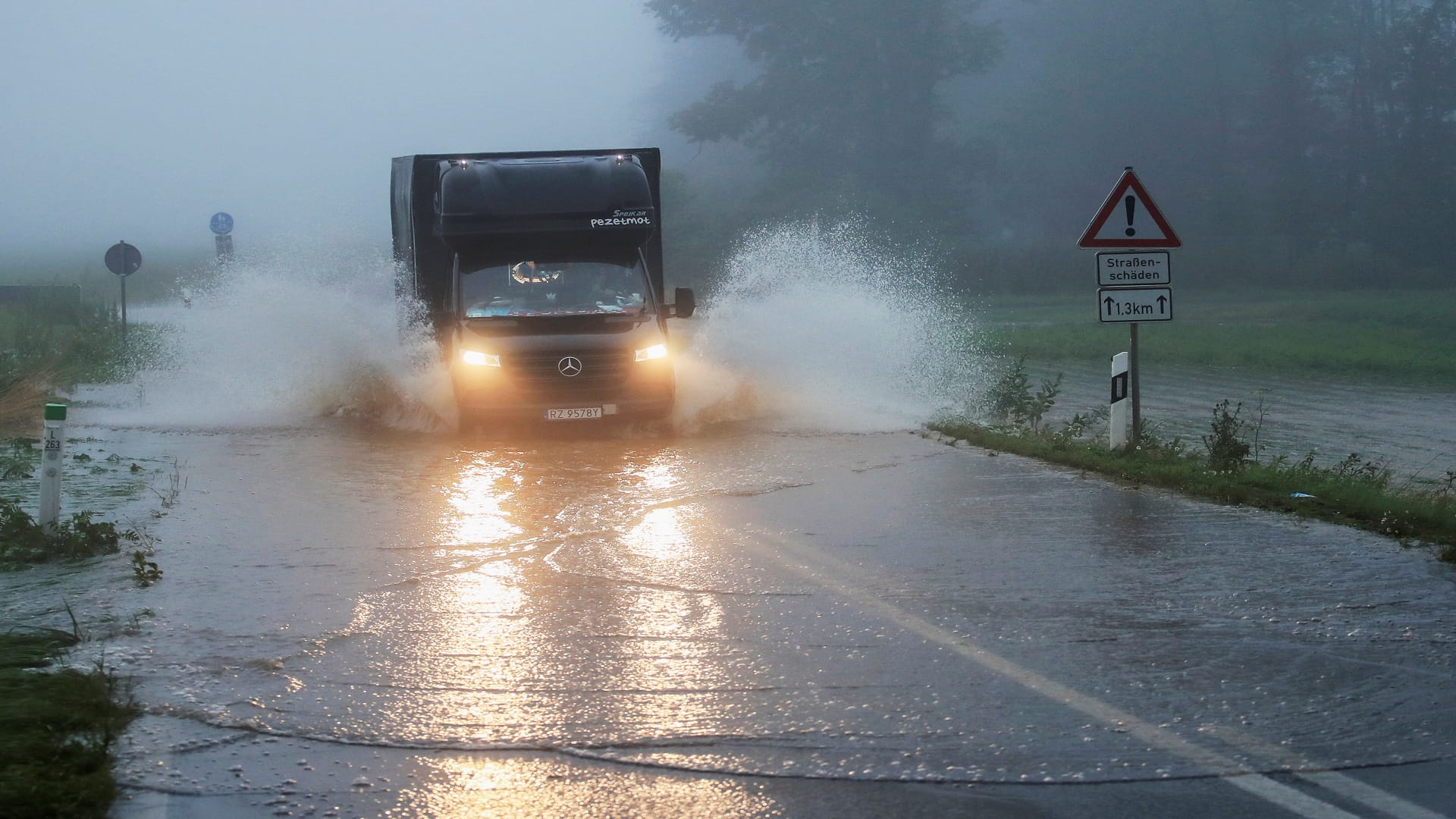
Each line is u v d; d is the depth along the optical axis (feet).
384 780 24.25
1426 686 29.53
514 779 24.29
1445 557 41.98
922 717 27.37
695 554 43.37
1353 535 46.14
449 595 37.91
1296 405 102.06
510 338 74.59
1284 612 35.68
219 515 50.72
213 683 29.76
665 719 27.35
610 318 76.74
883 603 36.70
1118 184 63.16
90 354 128.06
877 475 60.13
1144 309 63.93
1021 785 23.93
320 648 32.53
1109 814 22.62
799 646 32.50
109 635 33.55
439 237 78.54
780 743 25.95
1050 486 57.00
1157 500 53.47
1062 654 31.78
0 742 24.86
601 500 53.72
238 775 24.45
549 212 78.64
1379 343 171.42
